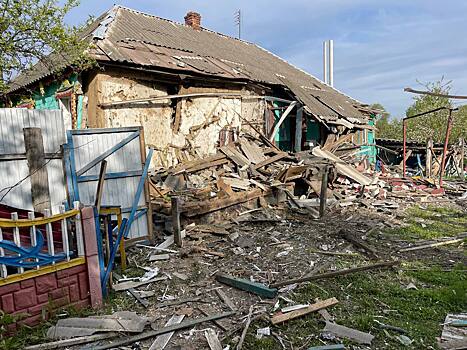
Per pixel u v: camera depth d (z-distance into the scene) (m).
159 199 7.60
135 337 3.65
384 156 22.66
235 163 10.14
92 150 5.68
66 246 4.04
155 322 3.98
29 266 3.72
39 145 5.32
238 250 6.19
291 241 6.71
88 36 9.91
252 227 7.38
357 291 4.83
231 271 5.34
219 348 3.50
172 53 10.82
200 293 4.70
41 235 3.81
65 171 5.44
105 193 5.79
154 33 12.12
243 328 3.85
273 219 7.75
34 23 6.76
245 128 12.45
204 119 11.12
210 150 11.31
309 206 8.92
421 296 4.75
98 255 4.30
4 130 5.08
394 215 9.08
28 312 3.71
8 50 6.68
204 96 11.05
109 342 3.60
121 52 9.02
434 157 18.27
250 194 8.34
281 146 14.13
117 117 8.98
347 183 11.25
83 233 4.14
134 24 12.12
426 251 6.62
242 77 11.59
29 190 5.27
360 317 4.11
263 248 6.33
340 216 8.51
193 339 3.71
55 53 7.57
